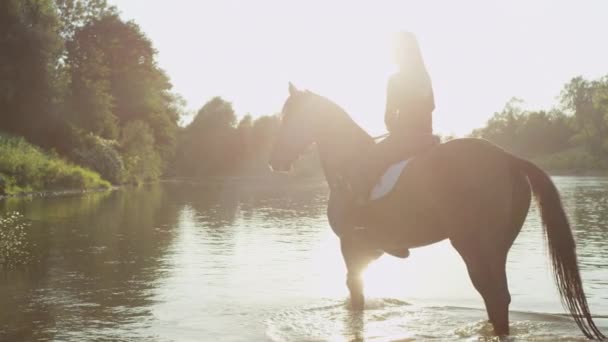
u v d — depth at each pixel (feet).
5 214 59.47
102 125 167.84
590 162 308.60
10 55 146.41
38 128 144.87
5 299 24.71
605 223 52.65
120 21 199.52
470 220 18.03
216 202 88.12
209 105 388.16
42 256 35.65
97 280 28.76
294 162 21.83
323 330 19.89
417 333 19.25
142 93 205.36
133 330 20.16
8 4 148.36
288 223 56.80
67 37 188.55
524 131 435.94
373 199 19.45
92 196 98.53
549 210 17.98
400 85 19.16
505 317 17.72
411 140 19.16
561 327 19.51
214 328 20.34
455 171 18.29
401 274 31.27
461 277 30.30
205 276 29.91
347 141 20.86
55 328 20.40
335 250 38.91
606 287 26.50
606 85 323.16
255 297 25.21
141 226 52.75
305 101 21.54
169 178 275.80
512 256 35.50
